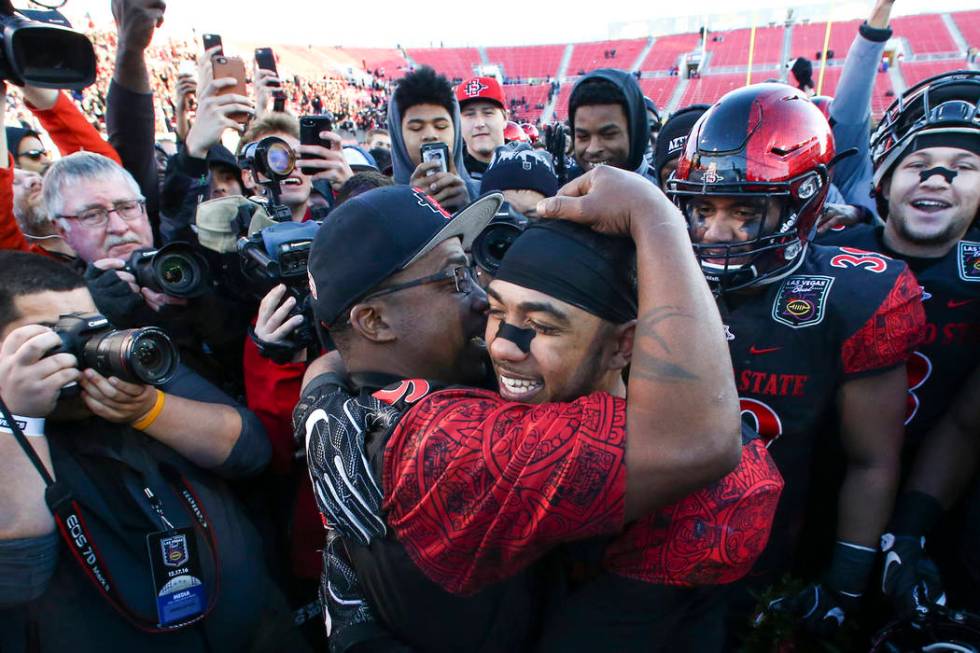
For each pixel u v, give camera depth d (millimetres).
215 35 2457
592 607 896
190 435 1432
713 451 715
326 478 930
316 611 1821
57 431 1313
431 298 1054
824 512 1664
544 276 821
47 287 1281
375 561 905
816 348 1365
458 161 3172
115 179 1888
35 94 2404
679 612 899
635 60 42500
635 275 859
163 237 2516
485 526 779
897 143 1642
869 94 2354
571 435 738
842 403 1407
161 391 1445
